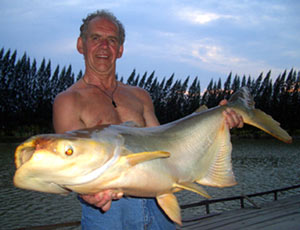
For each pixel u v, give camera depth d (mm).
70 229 9352
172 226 2820
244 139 58594
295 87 66062
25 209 12328
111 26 2975
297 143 49656
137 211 2541
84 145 1692
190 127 2594
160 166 2117
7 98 52188
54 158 1588
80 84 2885
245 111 2934
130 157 1853
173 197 2256
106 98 2814
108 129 1948
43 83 55438
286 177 19984
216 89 68938
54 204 13141
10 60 52469
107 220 2475
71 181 1679
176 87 66812
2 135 51844
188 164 2459
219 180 2715
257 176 20359
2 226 10070
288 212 7273
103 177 1765
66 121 2547
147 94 3311
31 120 54344
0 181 17688
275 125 2846
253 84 68875
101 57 2855
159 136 2309
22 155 1641
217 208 12164
